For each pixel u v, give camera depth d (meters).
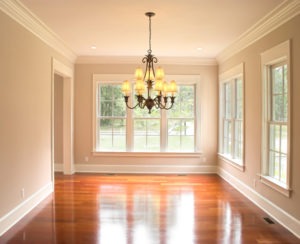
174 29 4.59
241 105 5.58
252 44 4.77
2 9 3.41
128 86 4.02
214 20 4.14
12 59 3.70
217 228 3.64
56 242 3.23
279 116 4.09
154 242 3.23
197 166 7.03
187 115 7.07
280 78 4.06
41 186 4.76
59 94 7.12
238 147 5.76
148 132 7.06
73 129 6.93
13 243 3.20
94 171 7.02
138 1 3.48
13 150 3.75
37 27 4.36
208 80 6.96
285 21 3.66
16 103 3.83
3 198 3.49
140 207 4.43
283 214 3.73
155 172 7.01
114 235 3.42
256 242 3.25
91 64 6.92
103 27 4.52
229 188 5.58
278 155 4.10
